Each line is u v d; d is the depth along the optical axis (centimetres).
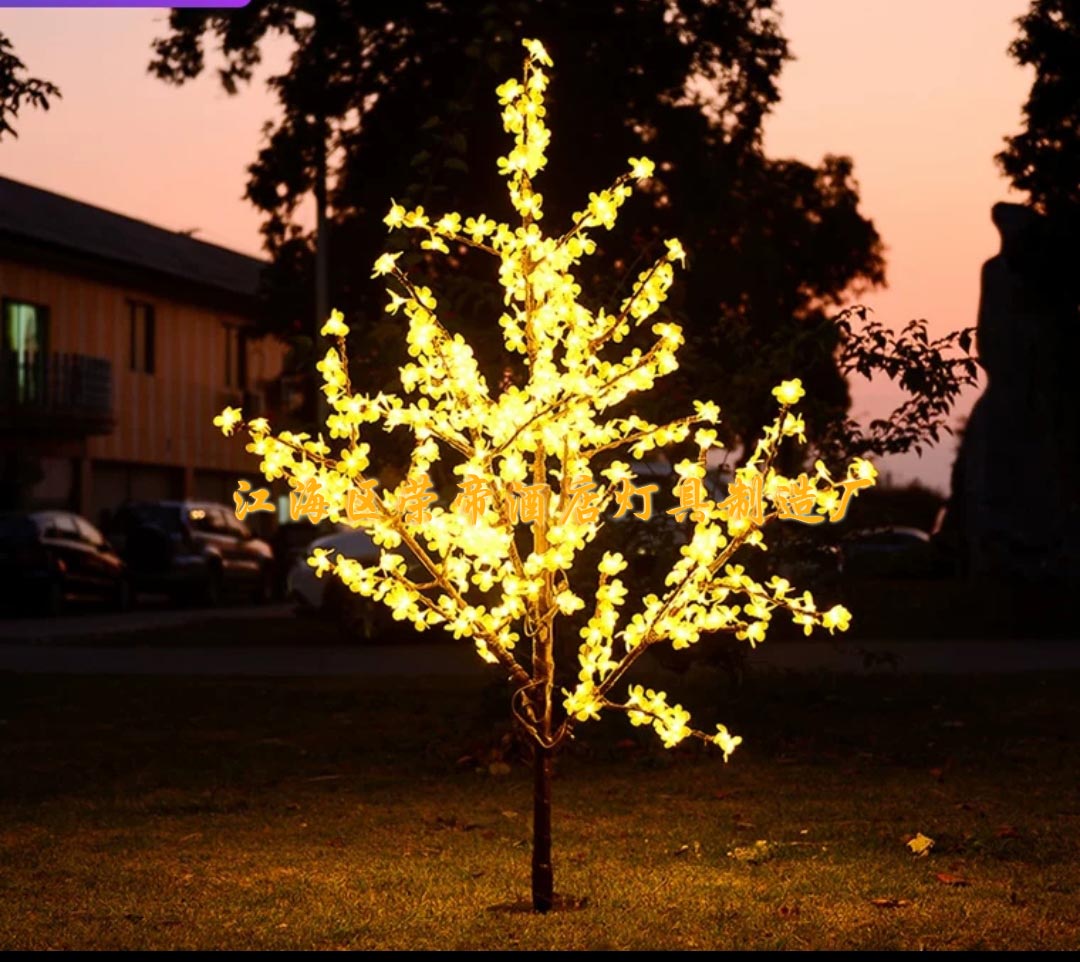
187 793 924
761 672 1430
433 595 1266
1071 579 2502
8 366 3812
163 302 4600
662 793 903
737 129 3203
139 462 4447
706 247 3127
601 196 640
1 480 3794
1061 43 2939
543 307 638
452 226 648
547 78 642
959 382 1137
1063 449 2712
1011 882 654
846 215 4484
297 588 2300
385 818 837
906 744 1080
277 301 3309
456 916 612
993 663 1636
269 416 5188
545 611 633
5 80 1430
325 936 583
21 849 759
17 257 3922
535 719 630
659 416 1068
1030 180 2969
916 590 2323
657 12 3002
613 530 1080
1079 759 1001
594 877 680
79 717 1291
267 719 1270
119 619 2873
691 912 610
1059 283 2705
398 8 2894
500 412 622
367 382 1069
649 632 628
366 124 2973
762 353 1156
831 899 628
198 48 3075
